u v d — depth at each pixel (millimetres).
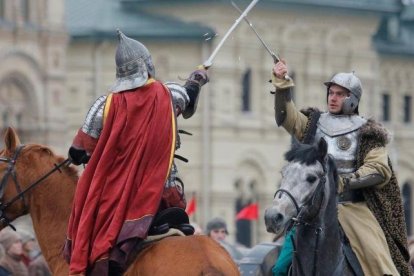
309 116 29297
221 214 166750
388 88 192375
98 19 163500
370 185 28406
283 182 26703
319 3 176875
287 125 29438
